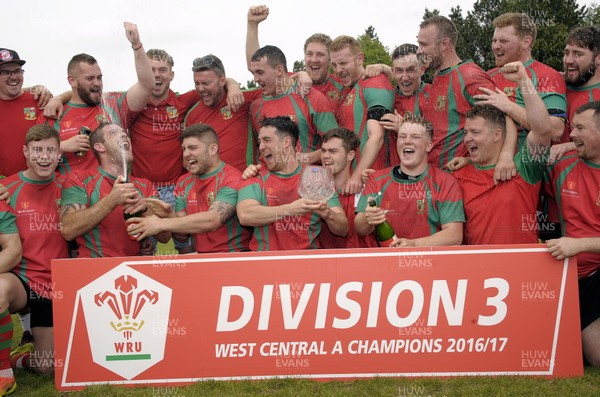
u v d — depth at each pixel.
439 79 6.36
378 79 6.53
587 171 5.45
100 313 4.94
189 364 4.92
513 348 4.89
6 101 6.83
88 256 5.62
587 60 6.14
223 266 4.96
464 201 5.59
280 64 6.54
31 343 5.81
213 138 5.80
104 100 6.62
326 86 7.23
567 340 4.89
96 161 6.43
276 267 4.96
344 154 5.74
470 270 4.93
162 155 6.96
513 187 5.49
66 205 5.54
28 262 5.46
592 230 5.39
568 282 4.92
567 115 6.32
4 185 5.57
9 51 6.70
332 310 4.94
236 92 6.67
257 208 5.39
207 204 5.81
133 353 4.93
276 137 5.55
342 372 4.91
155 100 6.89
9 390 4.95
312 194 5.21
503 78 6.41
